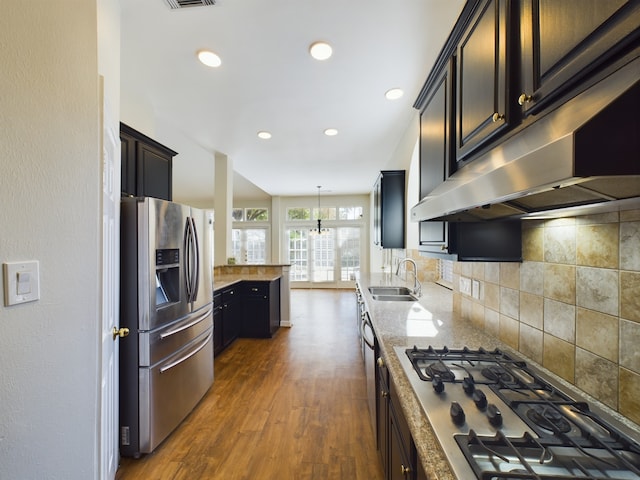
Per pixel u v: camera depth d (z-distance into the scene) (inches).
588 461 23.7
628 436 26.0
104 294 52.0
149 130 101.0
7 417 27.8
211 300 99.3
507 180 23.9
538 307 43.0
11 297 27.9
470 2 42.5
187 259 83.0
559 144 18.1
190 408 84.1
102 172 46.4
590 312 33.7
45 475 31.9
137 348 67.4
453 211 35.6
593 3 22.1
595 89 21.9
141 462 66.5
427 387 36.4
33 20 30.7
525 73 31.1
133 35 68.6
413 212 56.0
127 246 67.6
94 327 40.3
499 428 28.1
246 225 331.3
